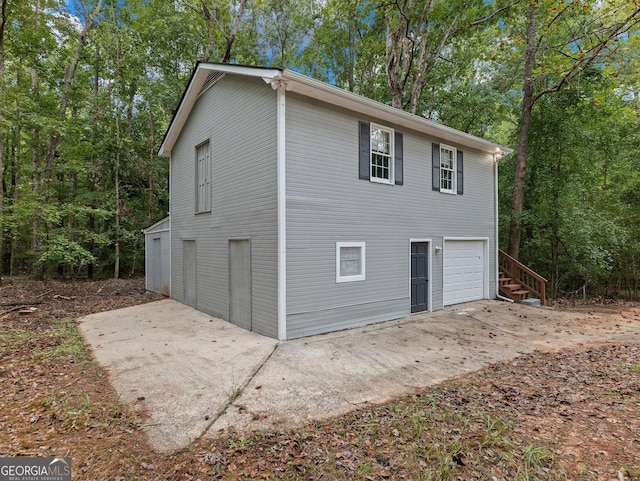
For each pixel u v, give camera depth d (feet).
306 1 59.72
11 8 36.91
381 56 53.42
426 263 29.27
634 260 38.99
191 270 31.91
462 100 47.85
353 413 11.68
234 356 17.60
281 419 11.28
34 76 47.70
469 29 40.42
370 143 24.81
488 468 8.66
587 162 38.70
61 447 9.61
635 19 27.20
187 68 52.06
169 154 37.70
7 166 49.88
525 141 39.01
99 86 57.82
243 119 23.62
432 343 20.56
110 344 19.77
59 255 38.14
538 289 37.78
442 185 31.24
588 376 15.20
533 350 19.53
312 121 21.49
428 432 10.36
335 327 22.65
